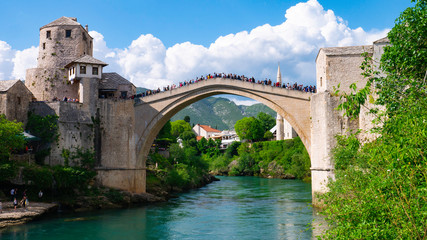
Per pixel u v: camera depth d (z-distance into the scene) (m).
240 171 107.81
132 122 46.75
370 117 32.97
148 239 26.94
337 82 35.09
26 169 37.59
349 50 35.50
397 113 13.03
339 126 34.56
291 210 37.88
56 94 50.03
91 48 55.97
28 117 43.59
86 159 43.59
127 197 43.56
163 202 46.06
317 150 36.62
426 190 9.43
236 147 120.62
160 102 46.16
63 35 51.72
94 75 46.22
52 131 42.47
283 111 40.41
